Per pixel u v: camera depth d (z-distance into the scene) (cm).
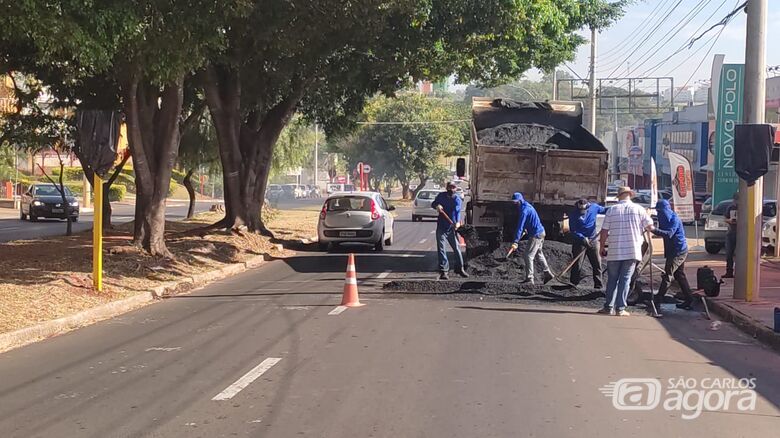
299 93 2370
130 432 602
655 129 5450
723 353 913
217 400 689
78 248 1806
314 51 1816
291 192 7294
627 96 5300
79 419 638
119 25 1026
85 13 971
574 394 707
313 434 591
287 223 3159
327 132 2839
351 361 839
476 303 1258
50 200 3516
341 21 1501
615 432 599
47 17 930
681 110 5431
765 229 2091
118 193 5941
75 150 2359
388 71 2048
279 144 3650
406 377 768
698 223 3625
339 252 2223
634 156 4941
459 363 830
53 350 920
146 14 1098
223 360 852
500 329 1032
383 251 2239
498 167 1639
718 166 2073
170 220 3212
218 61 1753
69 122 2277
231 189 2348
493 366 816
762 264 1895
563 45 2459
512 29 1848
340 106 2742
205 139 2980
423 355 869
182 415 645
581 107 1964
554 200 1638
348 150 6619
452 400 684
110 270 1463
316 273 1722
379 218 2208
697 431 605
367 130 6438
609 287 1171
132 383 755
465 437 584
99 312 1159
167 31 1143
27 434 599
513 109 1964
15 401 694
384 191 8644
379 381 752
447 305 1238
